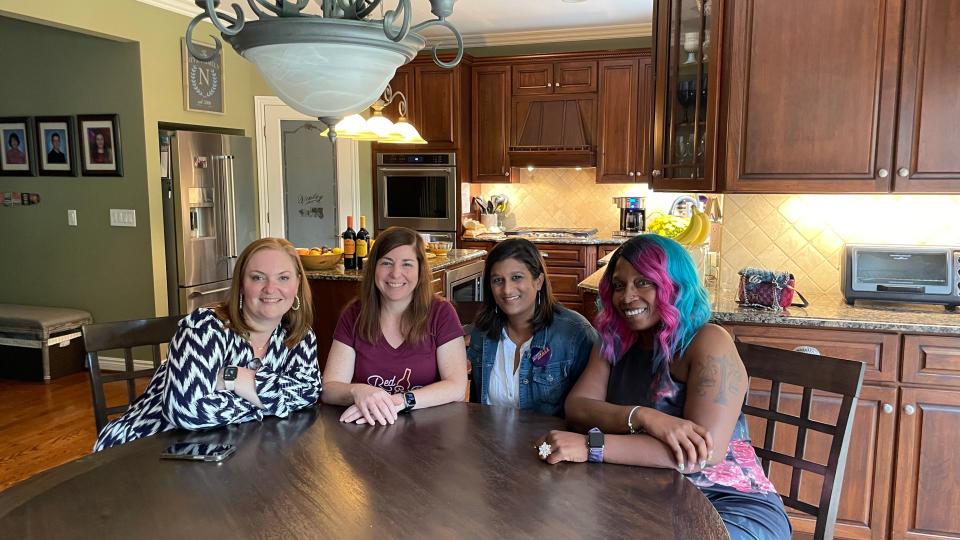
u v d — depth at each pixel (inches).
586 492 52.5
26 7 149.0
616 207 251.3
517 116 243.4
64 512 48.8
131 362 82.8
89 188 191.0
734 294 112.2
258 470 56.3
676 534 46.0
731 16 101.6
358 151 247.8
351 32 44.8
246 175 211.2
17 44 192.2
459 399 77.0
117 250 190.5
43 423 150.9
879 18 96.3
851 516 97.3
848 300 102.4
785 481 99.8
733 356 64.2
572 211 256.4
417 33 49.1
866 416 94.7
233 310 71.2
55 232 196.7
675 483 54.6
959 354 90.4
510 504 50.2
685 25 113.9
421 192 245.1
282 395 70.1
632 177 234.4
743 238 117.4
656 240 67.2
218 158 199.8
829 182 100.4
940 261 98.0
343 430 66.1
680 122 116.9
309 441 63.1
